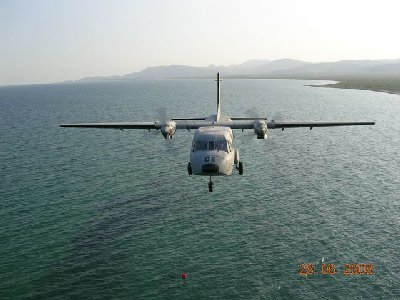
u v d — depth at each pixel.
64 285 23.19
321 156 55.53
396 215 32.12
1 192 39.41
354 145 63.47
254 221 31.81
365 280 23.16
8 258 26.16
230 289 22.69
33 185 41.81
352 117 98.56
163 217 32.84
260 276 23.88
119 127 32.75
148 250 27.16
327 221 31.38
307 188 40.19
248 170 48.03
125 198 37.59
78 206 35.44
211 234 29.52
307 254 26.22
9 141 69.19
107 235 29.47
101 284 23.30
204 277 23.89
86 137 73.44
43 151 60.16
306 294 22.06
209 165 22.41
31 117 112.75
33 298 21.98
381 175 44.38
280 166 49.91
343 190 39.19
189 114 111.50
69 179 44.19
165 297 22.08
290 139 70.44
